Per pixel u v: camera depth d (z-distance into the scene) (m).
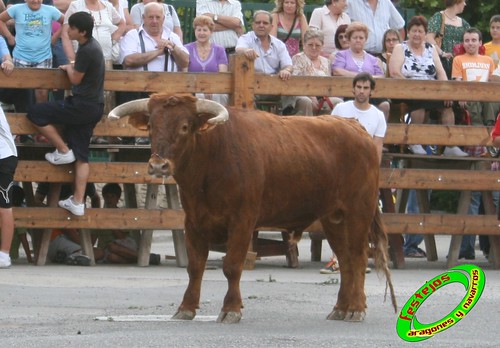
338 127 21.58
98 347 17.08
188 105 19.14
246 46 31.52
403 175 31.34
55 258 30.47
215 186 19.89
